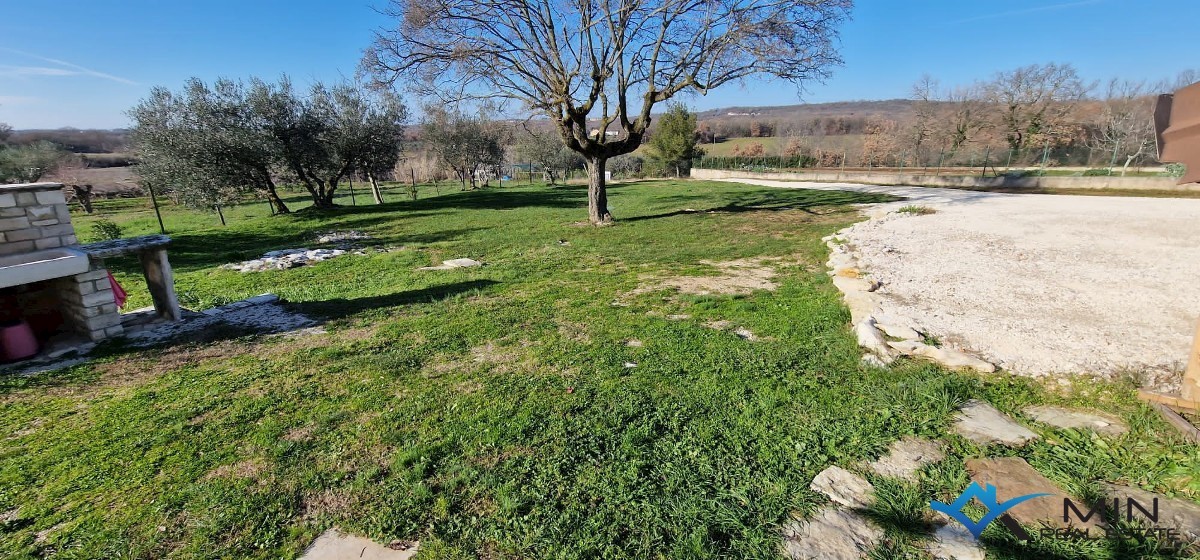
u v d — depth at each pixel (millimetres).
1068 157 23672
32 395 3914
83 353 4836
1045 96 29938
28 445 3186
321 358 4605
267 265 9859
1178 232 8609
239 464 2932
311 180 21844
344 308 6375
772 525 2324
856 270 6707
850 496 2498
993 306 5070
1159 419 2900
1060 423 3035
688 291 6641
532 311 5953
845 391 3592
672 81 13508
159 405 3709
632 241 11086
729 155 43562
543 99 13195
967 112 33375
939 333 4406
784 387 3672
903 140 36812
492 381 3965
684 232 12062
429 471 2809
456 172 34844
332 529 2402
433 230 14398
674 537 2279
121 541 2340
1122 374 3412
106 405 3734
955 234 9266
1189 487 2379
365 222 16750
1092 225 9664
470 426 3264
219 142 17312
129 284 8734
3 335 4590
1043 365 3688
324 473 2818
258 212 26391
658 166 42625
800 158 35875
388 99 22203
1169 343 3922
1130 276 5898
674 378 3898
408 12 12047
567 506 2494
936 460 2740
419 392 3816
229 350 4891
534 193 26969
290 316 6035
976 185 21938
